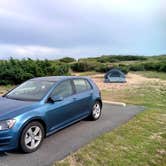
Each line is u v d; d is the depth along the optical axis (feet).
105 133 21.59
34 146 17.31
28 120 16.66
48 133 18.99
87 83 25.59
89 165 15.26
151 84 78.64
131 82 87.56
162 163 15.89
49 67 78.95
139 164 15.58
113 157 16.51
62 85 21.53
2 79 67.10
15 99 19.62
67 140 19.70
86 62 155.84
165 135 21.42
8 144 15.78
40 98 19.12
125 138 20.36
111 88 66.69
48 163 15.46
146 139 20.26
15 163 15.40
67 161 15.78
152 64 173.68
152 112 30.99
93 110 25.77
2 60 70.74
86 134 21.31
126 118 27.50
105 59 251.39
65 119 20.95
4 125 15.69
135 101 41.96
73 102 21.81
